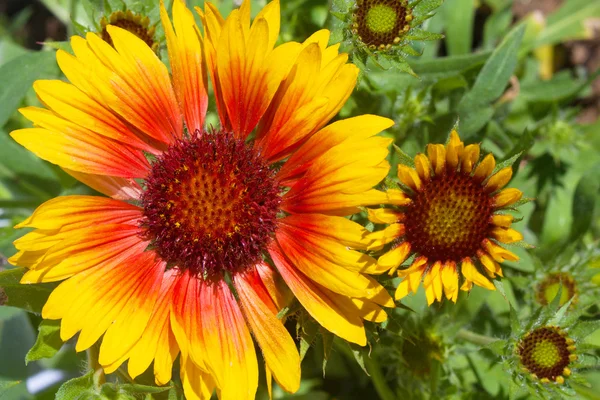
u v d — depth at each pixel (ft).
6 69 0.88
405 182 0.73
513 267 0.95
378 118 0.74
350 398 1.02
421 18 0.80
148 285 0.78
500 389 0.92
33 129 0.75
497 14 1.14
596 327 0.80
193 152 0.80
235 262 0.79
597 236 1.06
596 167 1.00
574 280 0.90
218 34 0.77
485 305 0.94
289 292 0.80
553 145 1.04
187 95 0.80
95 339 0.74
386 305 0.73
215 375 0.71
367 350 0.88
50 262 0.74
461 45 1.08
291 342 0.76
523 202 0.74
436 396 0.88
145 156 0.81
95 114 0.77
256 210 0.79
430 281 0.73
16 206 0.99
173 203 0.79
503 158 0.88
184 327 0.76
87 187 0.88
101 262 0.76
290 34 1.01
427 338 0.86
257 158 0.80
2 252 0.89
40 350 0.77
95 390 0.76
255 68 0.77
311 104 0.75
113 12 0.84
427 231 0.73
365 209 0.73
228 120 0.81
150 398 0.76
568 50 1.24
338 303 0.75
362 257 0.72
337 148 0.73
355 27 0.80
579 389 0.95
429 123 0.93
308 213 0.76
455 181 0.73
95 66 0.76
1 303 0.78
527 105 1.07
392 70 0.92
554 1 1.23
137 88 0.78
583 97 1.23
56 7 1.20
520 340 0.80
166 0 0.85
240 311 0.79
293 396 1.01
